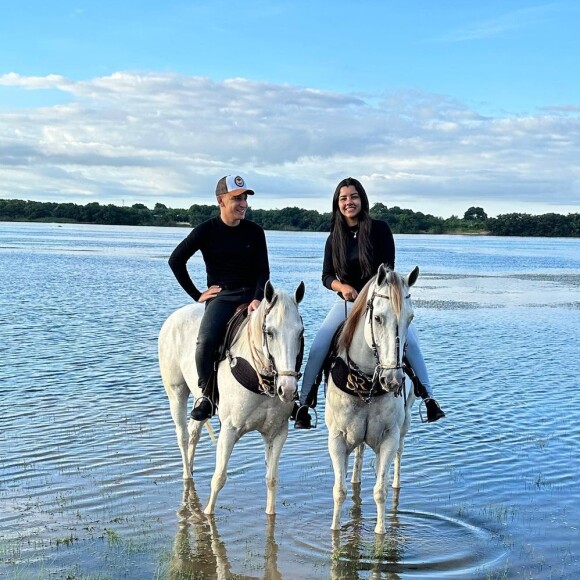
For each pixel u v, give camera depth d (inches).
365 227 213.6
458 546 207.8
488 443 284.5
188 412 317.4
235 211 220.5
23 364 392.5
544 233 4940.9
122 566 192.9
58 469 248.1
